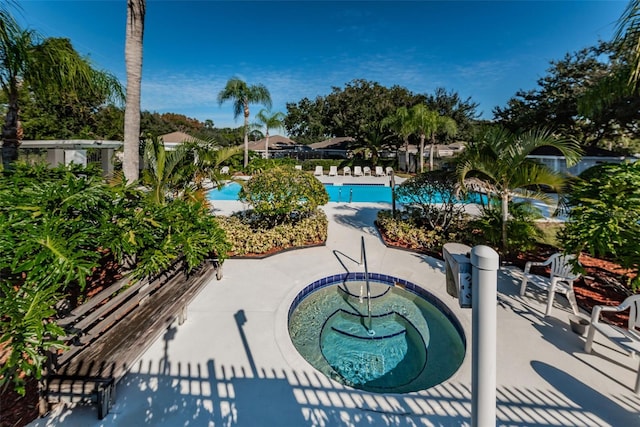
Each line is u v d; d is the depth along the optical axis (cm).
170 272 432
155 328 308
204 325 382
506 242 575
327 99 3341
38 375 199
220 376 295
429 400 268
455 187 619
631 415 249
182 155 612
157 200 560
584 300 441
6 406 249
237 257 620
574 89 1884
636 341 281
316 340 397
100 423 238
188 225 426
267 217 763
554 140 512
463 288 128
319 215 836
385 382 328
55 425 235
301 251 669
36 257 233
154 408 256
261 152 3319
